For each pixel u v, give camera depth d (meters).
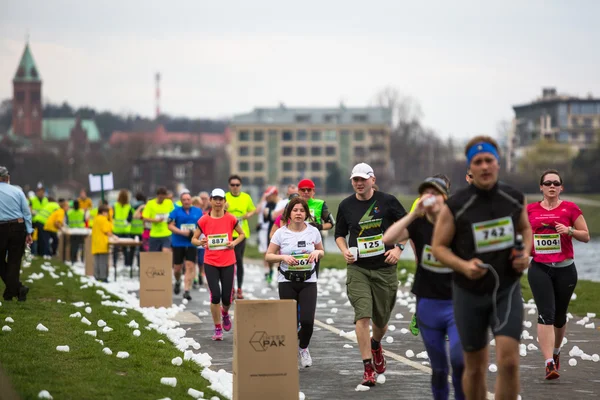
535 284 26.27
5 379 21.20
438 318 19.31
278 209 47.91
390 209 25.53
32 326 31.03
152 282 42.59
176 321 37.84
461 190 17.52
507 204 17.28
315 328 36.91
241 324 19.67
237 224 33.88
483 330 17.53
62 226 78.25
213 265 33.47
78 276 60.03
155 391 21.55
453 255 17.31
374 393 23.28
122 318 35.97
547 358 25.50
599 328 36.97
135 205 73.25
